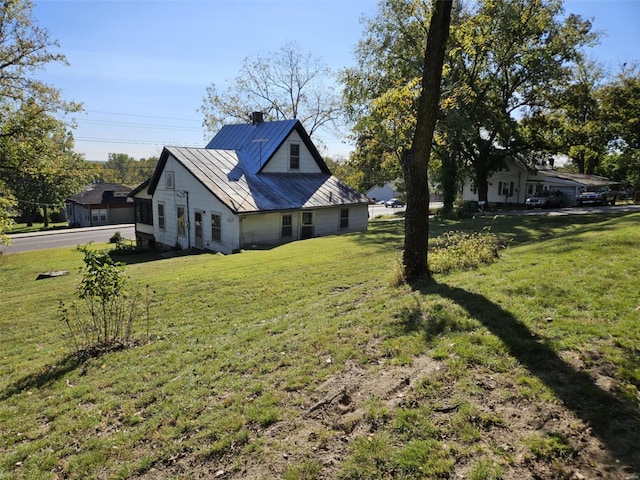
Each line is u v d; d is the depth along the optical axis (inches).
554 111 1188.5
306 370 179.2
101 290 263.9
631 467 100.3
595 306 195.0
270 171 890.1
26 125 893.8
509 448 111.6
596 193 1402.6
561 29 1034.1
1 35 816.3
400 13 959.0
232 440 137.0
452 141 995.3
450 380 147.3
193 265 557.0
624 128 1283.2
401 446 118.2
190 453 134.9
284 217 794.2
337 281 373.7
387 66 1018.1
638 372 137.6
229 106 1446.9
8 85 848.3
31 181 1697.8
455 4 919.0
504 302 215.5
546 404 127.3
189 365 213.6
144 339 271.3
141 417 164.4
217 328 277.9
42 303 421.4
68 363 240.7
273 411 150.1
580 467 102.7
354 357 182.2
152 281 446.9
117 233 1116.5
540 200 1384.1
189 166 797.2
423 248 304.8
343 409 143.0
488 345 168.9
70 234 1435.8
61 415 177.6
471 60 993.5
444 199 1175.6
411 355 172.9
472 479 102.4
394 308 237.6
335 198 891.4
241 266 494.3
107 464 136.6
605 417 118.5
